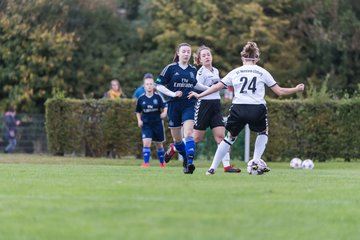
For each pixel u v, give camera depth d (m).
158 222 14.26
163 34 87.69
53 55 83.12
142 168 34.31
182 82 29.50
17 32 82.12
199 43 87.38
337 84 84.69
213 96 30.22
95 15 88.19
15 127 62.97
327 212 16.36
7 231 13.48
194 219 14.64
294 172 32.94
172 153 34.56
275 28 86.56
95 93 86.25
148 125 40.91
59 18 84.62
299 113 52.31
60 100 54.97
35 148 63.16
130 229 13.49
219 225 14.07
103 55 87.50
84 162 47.84
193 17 88.75
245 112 27.25
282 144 52.31
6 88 82.25
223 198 17.98
